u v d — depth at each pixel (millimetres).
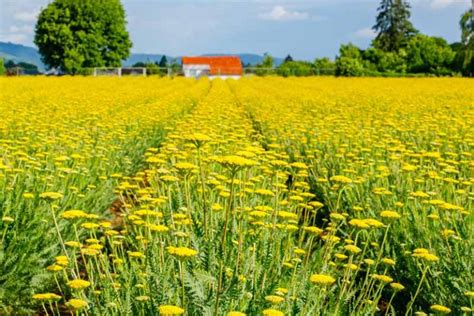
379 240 6316
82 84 36375
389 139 11016
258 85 40875
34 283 5484
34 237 5660
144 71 67250
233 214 4941
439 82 42094
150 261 4059
